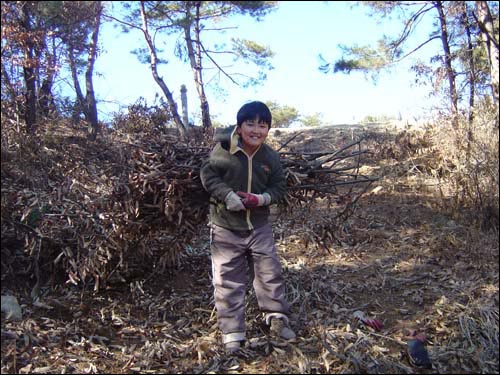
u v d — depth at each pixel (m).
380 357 3.54
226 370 3.34
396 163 7.50
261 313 3.93
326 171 4.11
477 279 4.62
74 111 6.89
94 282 4.14
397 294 4.41
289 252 5.14
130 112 7.06
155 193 3.72
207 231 5.41
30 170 4.65
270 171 3.65
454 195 6.09
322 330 3.72
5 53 4.53
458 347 3.75
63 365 3.27
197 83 11.27
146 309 3.97
